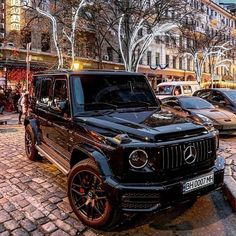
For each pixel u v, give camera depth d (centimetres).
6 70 2386
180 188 360
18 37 2519
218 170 405
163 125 394
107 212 365
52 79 546
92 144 391
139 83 530
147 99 518
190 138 380
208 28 4497
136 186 345
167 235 379
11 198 481
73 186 411
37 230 387
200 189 382
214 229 394
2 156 732
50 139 556
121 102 487
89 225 390
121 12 2342
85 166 388
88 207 393
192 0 4334
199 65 3950
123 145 350
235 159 693
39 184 541
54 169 627
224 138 1008
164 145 354
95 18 2422
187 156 373
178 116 454
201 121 457
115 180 352
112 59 3434
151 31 2402
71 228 391
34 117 655
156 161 350
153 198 344
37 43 2686
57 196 489
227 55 5028
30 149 679
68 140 459
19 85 2320
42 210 440
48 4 2598
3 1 2494
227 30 5434
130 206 343
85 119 425
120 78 515
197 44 3609
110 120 413
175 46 3831
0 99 1872
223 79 5241
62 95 489
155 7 2278
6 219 414
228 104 1155
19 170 620
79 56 2852
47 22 2566
